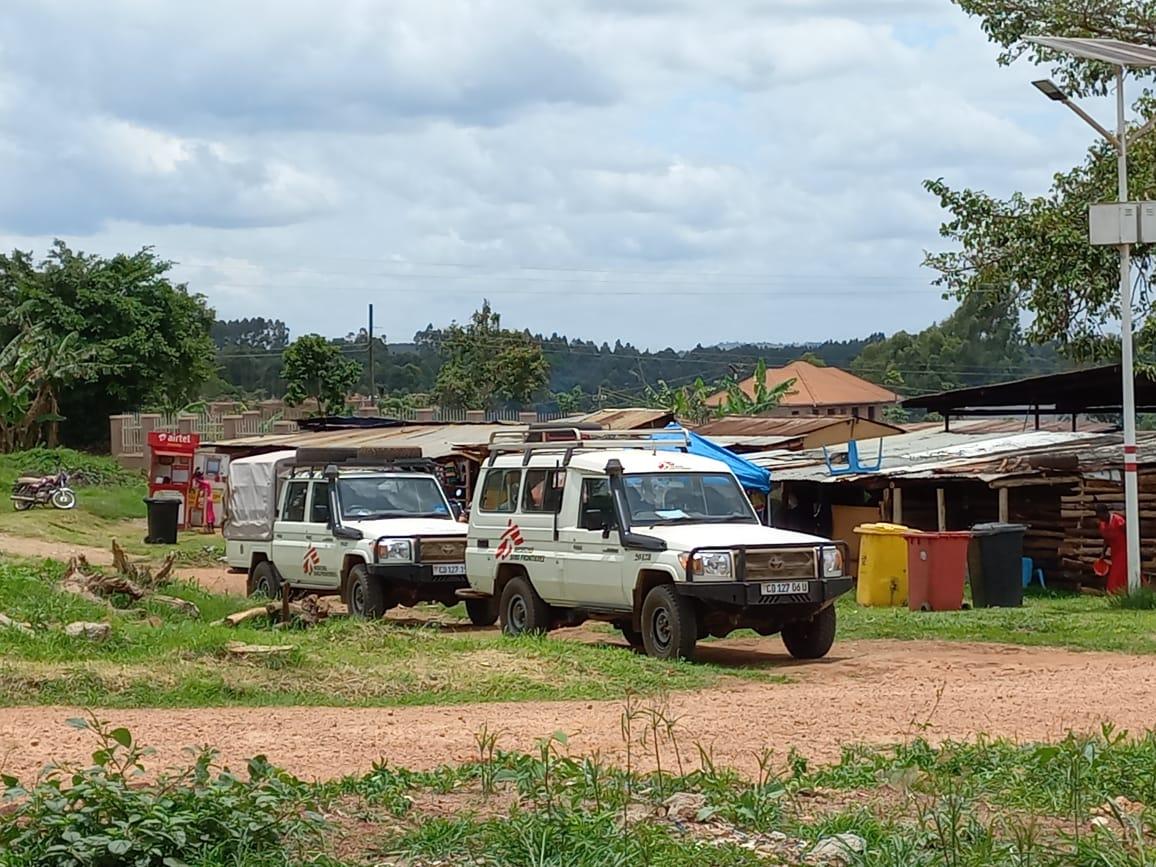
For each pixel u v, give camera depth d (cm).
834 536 2959
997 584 2134
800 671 1439
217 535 3775
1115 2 2820
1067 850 635
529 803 730
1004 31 2884
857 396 8012
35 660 1277
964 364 9019
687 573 1438
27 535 3431
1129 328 2098
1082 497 2483
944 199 2908
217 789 632
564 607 1645
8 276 5609
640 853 614
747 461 2808
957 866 600
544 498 1661
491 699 1227
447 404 7031
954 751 871
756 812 702
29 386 4947
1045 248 2795
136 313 5553
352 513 1977
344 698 1211
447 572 1894
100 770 641
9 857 575
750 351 12512
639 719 1071
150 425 5147
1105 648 1628
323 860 610
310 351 5759
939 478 2477
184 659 1308
